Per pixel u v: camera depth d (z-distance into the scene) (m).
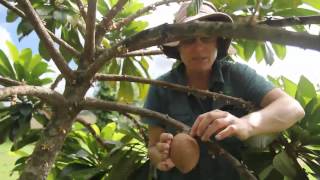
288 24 0.84
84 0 1.68
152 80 1.14
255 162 1.18
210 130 0.90
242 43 1.68
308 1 1.42
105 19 1.25
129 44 0.96
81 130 1.69
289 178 1.13
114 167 1.33
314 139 1.20
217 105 1.17
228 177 1.18
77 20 1.52
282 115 1.00
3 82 1.24
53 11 1.49
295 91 1.41
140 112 1.06
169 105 1.24
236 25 0.66
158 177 1.29
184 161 0.94
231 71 1.22
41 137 1.04
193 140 0.95
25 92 0.87
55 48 1.06
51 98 0.99
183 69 1.28
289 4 1.44
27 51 1.70
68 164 1.54
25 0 1.00
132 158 1.33
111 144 1.48
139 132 1.48
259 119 0.95
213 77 1.19
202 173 1.19
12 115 1.38
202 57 1.13
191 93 1.15
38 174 0.98
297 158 1.25
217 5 1.50
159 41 0.95
